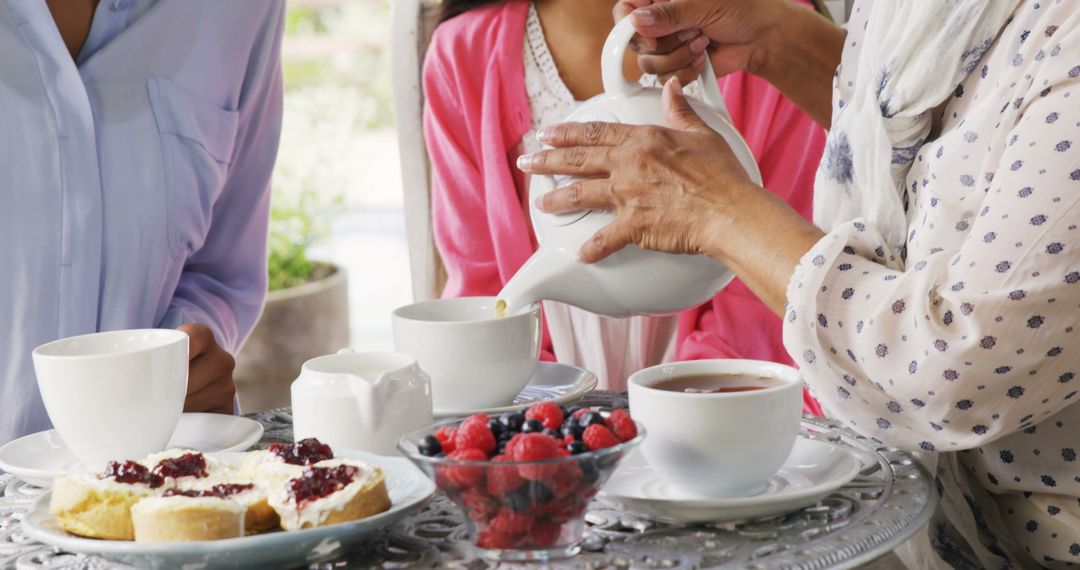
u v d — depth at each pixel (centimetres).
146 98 135
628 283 103
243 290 149
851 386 91
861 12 116
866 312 89
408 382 92
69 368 91
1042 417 89
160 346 95
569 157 102
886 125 101
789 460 93
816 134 166
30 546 80
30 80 127
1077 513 101
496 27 174
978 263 84
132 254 134
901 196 104
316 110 387
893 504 83
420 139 184
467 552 77
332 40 554
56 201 128
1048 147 83
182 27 137
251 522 78
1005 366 84
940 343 84
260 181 150
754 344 158
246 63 145
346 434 90
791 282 90
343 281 331
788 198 167
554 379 118
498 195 167
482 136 169
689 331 162
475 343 101
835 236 90
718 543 77
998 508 107
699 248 98
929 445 92
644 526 81
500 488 72
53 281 129
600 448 74
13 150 127
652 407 84
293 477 79
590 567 73
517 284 105
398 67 182
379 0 552
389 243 539
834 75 126
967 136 93
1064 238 81
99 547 72
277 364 313
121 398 92
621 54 107
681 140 100
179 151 136
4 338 130
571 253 103
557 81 169
